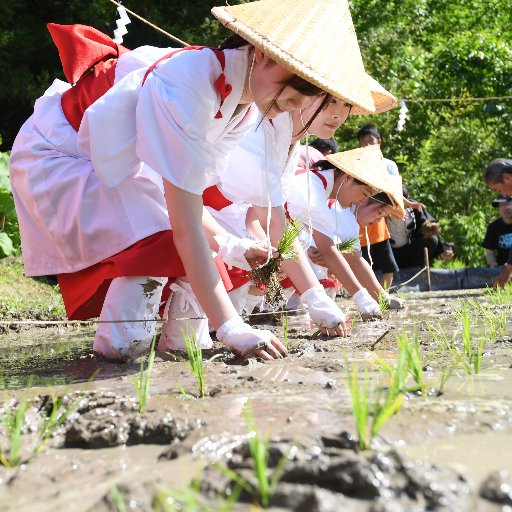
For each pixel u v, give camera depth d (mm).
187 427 2066
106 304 3418
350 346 3709
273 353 3217
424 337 3992
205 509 1444
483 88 17000
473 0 22375
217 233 3738
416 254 9898
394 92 14531
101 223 3371
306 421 2043
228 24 3004
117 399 2367
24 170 3510
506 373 2756
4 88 12992
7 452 1992
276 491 1469
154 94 3107
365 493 1493
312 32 3043
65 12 14016
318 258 5266
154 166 3064
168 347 3695
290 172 4305
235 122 3330
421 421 2023
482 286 10047
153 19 13297
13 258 9422
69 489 1656
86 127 3312
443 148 14812
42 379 3109
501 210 9852
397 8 19547
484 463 1706
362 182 5344
